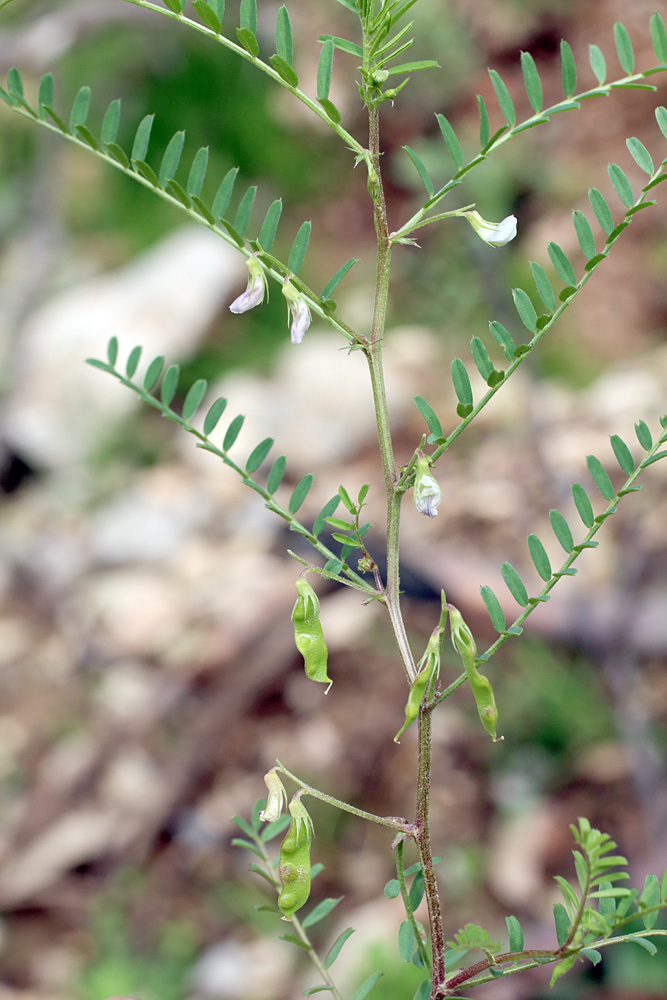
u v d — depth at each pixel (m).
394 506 0.41
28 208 2.10
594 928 0.38
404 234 0.40
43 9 1.72
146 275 2.01
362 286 1.87
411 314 1.81
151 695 1.30
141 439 1.81
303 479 0.42
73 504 1.73
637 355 1.59
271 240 0.41
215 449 0.43
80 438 1.82
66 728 1.30
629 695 1.04
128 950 1.05
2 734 1.31
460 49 1.54
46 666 1.41
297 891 0.39
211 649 1.28
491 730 0.38
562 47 0.40
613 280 1.70
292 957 1.00
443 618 0.38
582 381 1.58
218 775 1.20
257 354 1.89
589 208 1.72
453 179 0.40
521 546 1.29
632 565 1.13
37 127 1.91
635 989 0.78
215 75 1.95
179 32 1.89
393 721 1.21
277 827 0.46
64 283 2.07
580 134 1.77
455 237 1.68
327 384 1.71
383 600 0.41
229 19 1.84
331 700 1.25
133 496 1.70
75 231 2.16
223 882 1.10
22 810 1.20
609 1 1.78
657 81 1.74
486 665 1.21
